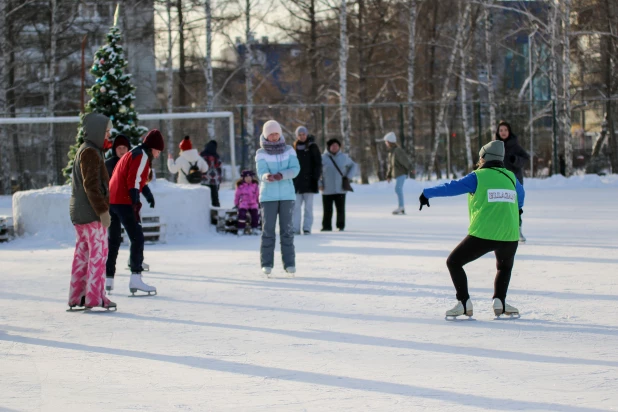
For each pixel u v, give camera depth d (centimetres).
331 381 644
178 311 971
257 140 4909
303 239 1772
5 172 3788
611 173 4128
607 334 793
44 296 1102
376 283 1143
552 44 4069
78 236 984
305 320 898
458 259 870
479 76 4975
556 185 3516
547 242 1547
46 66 4684
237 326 873
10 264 1463
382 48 5288
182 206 1898
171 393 617
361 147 4475
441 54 5412
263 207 1246
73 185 976
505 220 859
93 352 762
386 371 672
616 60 4338
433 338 794
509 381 634
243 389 625
